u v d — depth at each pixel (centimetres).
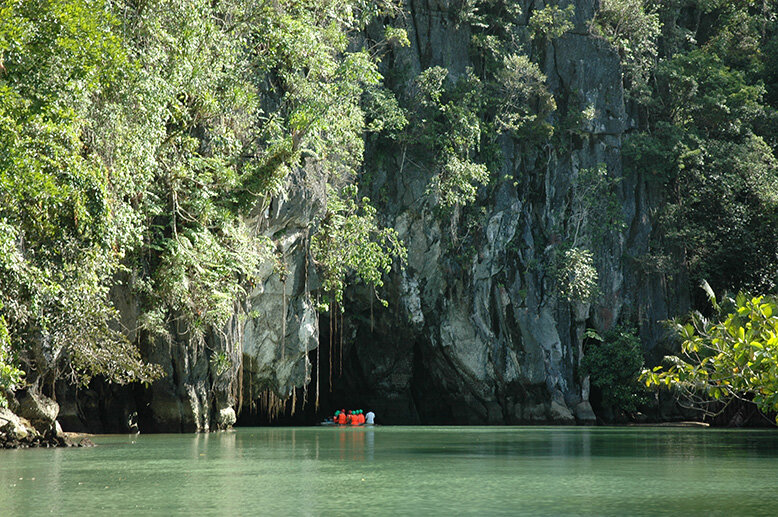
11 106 1304
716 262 4759
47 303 1677
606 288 4488
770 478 1152
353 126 2938
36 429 1953
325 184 3150
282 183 2634
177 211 2253
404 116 3872
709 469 1302
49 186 1352
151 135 1841
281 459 1494
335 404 4438
